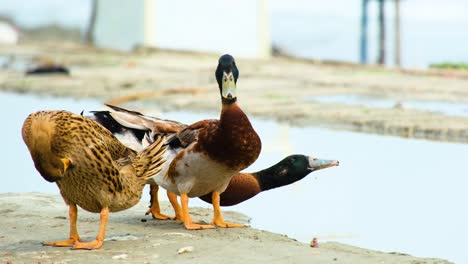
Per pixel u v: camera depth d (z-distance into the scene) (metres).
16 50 39.84
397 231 10.51
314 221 10.93
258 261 8.30
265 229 10.53
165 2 37.12
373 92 23.59
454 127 17.12
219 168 9.77
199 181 9.96
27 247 9.03
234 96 9.59
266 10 37.19
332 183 13.12
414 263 8.41
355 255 8.69
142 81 26.27
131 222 10.45
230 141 9.57
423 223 10.92
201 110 20.73
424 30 45.12
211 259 8.38
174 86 24.95
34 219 10.48
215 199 10.23
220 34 36.88
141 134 10.58
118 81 26.27
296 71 29.67
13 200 11.61
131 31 38.38
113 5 39.62
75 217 9.03
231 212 11.40
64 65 31.84
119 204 8.85
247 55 36.91
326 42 44.81
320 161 11.28
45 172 8.17
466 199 12.11
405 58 42.00
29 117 8.20
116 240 9.27
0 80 27.08
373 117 18.59
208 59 34.31
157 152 9.14
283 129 17.94
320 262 8.29
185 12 37.00
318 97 22.55
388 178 13.38
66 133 8.30
